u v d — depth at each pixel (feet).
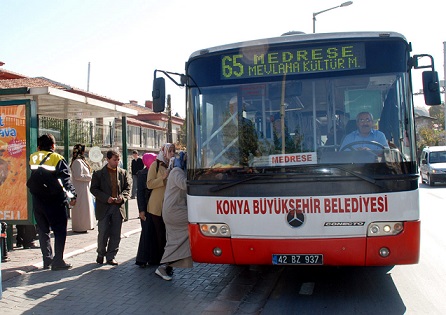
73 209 33.83
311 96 17.80
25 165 26.37
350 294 19.39
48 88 29.35
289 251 16.87
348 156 16.98
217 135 18.24
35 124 26.71
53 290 19.80
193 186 18.01
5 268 22.89
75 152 34.37
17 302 18.28
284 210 16.92
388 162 16.78
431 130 164.76
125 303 18.11
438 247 28.68
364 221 16.51
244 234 17.26
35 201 23.26
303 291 19.93
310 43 18.06
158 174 22.66
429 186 79.71
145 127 118.73
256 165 17.57
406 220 16.52
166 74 18.84
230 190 17.44
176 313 16.96
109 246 24.43
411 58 17.71
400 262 16.49
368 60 17.75
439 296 18.93
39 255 26.02
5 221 26.48
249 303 18.34
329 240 16.63
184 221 20.48
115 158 24.32
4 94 29.40
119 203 24.48
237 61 18.49
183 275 22.38
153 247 23.67
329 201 16.65
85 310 17.31
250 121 18.02
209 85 18.65
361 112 17.43
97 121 81.87
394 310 17.24
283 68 18.15
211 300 18.47
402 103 17.35
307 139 17.48
